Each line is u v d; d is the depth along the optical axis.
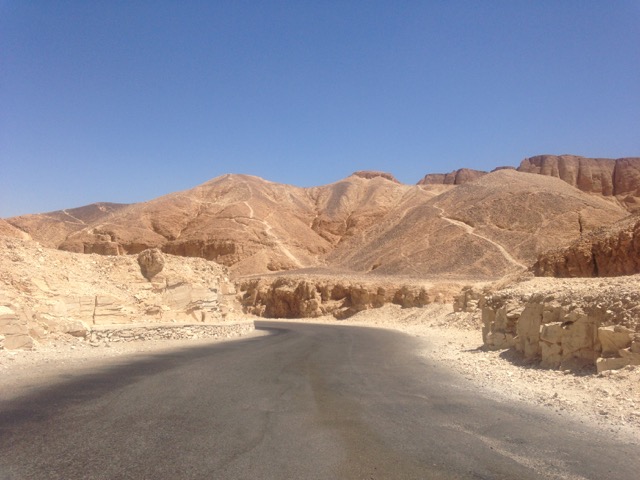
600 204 98.31
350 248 122.56
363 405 10.98
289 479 6.52
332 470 6.87
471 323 34.81
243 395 12.02
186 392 12.30
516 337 17.84
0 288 20.02
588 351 13.62
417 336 33.56
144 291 29.55
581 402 10.79
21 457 7.25
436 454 7.60
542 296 16.64
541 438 8.45
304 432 8.75
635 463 7.23
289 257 114.56
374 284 63.91
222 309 37.03
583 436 8.55
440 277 72.19
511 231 89.69
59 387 12.66
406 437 8.48
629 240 34.56
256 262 108.31
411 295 56.31
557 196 95.56
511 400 11.49
